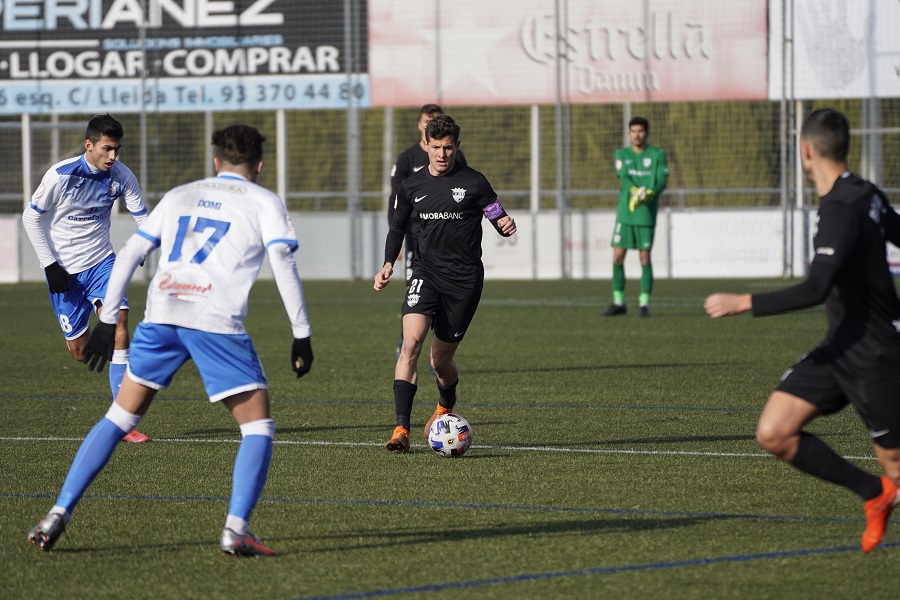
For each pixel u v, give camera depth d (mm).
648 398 32844
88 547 17719
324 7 83250
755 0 79312
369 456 24859
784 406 16609
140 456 24906
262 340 48750
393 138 92188
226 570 16453
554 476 22688
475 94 82625
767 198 85812
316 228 86188
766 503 20312
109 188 30094
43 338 50000
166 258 17078
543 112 90438
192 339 16797
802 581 15758
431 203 25844
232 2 83875
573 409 31078
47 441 26797
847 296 16016
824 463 16609
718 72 80062
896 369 15914
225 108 84750
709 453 24938
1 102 85750
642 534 18281
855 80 78312
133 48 84812
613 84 81250
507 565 16609
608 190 86812
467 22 82250
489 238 85375
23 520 19406
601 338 48375
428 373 38719
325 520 19297
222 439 26953
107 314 17312
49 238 29797
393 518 19406
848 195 15734
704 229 82375
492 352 43969
